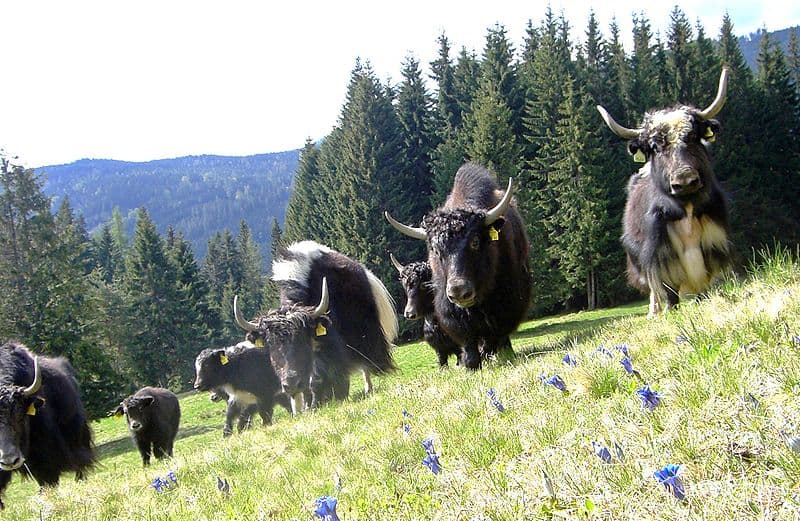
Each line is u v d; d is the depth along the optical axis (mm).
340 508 3783
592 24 59531
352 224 46031
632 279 10141
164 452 15883
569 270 42906
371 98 47469
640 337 5602
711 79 47281
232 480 6000
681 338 4613
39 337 34094
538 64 50781
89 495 7723
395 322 15914
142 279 58250
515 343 26422
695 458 2838
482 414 4965
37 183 36875
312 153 65125
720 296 6234
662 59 52000
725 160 43750
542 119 47719
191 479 6852
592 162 42312
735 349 3992
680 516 2322
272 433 8711
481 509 3029
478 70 56125
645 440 3162
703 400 3400
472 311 9773
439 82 58688
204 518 4699
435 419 5242
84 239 93250
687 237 8711
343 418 7637
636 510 2498
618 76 52000
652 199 8906
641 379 4145
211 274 93562
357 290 13797
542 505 2775
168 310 58062
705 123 8547
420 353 31188
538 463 3424
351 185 45875
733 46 52938
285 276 13086
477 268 9250
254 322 12188
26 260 35688
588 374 4488
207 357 17812
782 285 5414
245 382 17828
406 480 3951
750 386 3297
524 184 44281
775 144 47406
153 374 57094
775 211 42969
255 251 104438
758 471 2518
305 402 12680
